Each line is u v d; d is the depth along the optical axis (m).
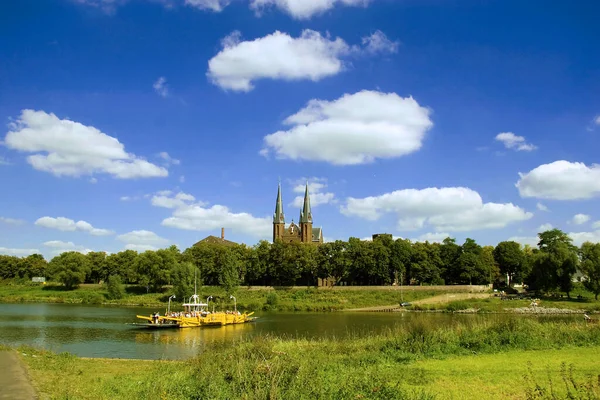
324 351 34.44
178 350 52.09
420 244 148.75
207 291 143.12
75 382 24.62
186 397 19.95
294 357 26.14
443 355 31.20
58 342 57.78
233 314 85.56
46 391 21.86
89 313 100.31
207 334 68.69
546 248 136.88
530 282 140.12
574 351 31.53
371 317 94.94
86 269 160.00
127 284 161.12
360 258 140.50
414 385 22.66
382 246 141.25
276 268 148.62
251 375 19.72
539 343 33.94
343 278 148.38
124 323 80.56
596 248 113.81
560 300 115.88
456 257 144.75
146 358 45.88
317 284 158.50
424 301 121.50
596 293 113.00
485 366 27.03
